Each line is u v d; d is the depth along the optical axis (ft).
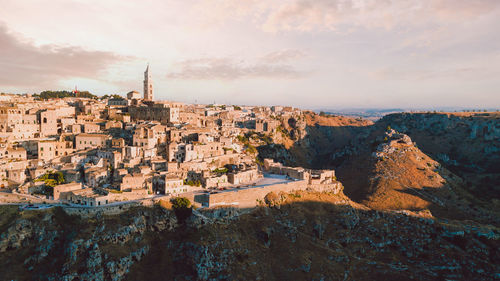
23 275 374.02
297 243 506.89
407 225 597.52
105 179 510.99
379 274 476.95
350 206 634.02
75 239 386.93
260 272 441.27
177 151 613.93
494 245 543.39
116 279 380.99
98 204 430.61
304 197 618.03
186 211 471.62
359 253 534.37
